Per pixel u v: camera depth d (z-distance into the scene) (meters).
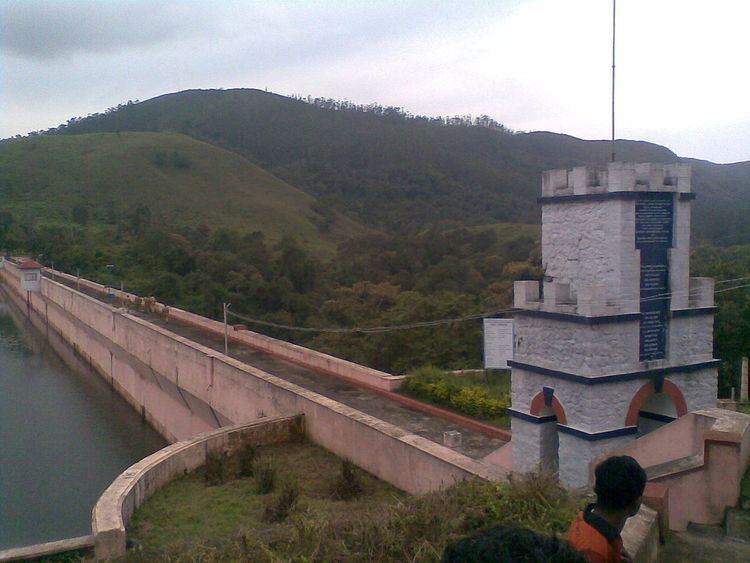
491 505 8.65
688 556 7.65
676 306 14.13
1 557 11.95
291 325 50.00
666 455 10.86
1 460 37.09
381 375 26.42
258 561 8.53
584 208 14.05
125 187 117.81
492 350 22.67
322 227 111.88
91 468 35.88
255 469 17.06
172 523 14.84
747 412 19.38
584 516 4.73
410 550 8.10
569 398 13.76
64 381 56.47
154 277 64.19
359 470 18.00
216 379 29.81
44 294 80.88
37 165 124.38
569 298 14.33
